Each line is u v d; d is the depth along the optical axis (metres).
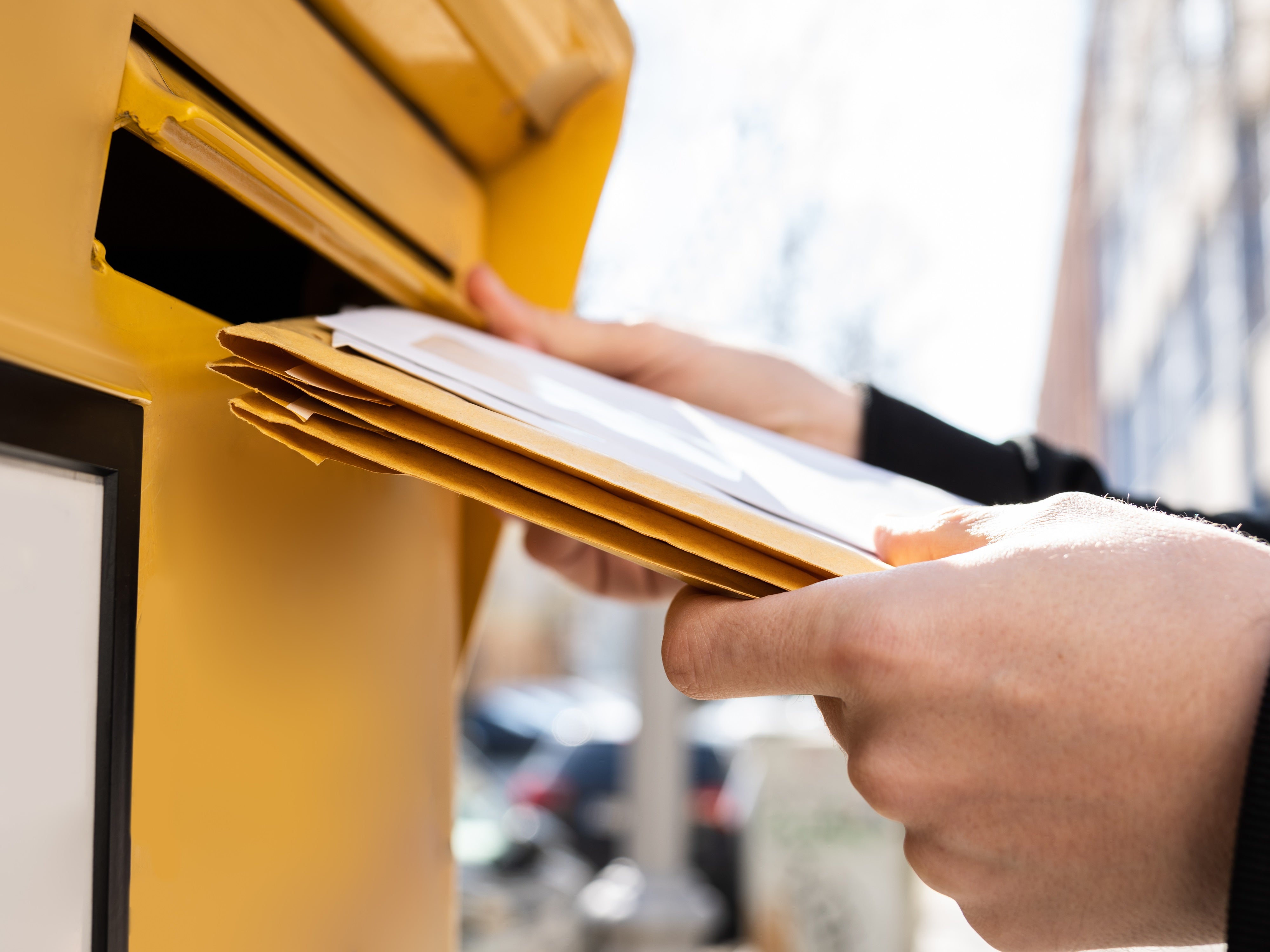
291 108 0.57
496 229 0.96
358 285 0.78
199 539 0.43
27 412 0.33
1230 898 0.36
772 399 1.07
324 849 0.52
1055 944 0.44
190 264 0.64
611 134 0.91
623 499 0.42
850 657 0.41
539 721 10.12
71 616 0.35
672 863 3.81
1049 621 0.41
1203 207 5.13
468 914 3.40
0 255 0.32
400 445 0.42
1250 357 4.49
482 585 0.98
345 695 0.56
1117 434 8.31
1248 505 4.55
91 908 0.35
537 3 0.74
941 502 0.71
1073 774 0.40
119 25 0.39
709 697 0.47
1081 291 9.34
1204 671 0.39
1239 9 4.29
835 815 3.66
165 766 0.40
